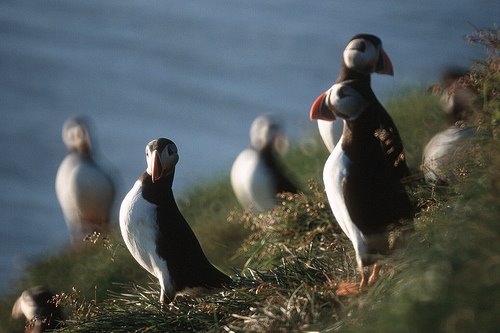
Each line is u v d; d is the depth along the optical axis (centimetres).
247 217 1177
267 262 1020
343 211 838
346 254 937
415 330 636
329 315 799
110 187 2008
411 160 1287
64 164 2014
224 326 827
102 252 1482
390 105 1677
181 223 933
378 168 829
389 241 821
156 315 891
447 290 651
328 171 841
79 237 1802
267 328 798
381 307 714
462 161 865
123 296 1046
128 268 1397
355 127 833
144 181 934
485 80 892
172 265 926
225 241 1434
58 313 1088
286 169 1756
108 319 899
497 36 915
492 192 732
